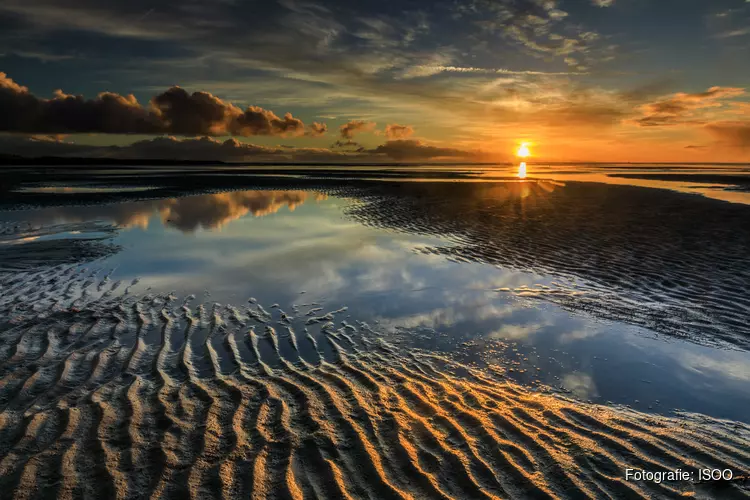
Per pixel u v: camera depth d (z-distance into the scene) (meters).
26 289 7.78
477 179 39.53
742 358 5.32
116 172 49.34
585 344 5.75
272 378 4.72
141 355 5.23
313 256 10.48
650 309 6.87
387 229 14.09
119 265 9.55
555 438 3.58
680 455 3.33
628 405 4.27
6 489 2.96
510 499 2.88
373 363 5.16
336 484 3.05
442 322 6.50
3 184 30.17
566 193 23.66
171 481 3.06
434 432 3.68
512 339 5.92
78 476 3.10
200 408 4.06
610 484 3.00
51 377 4.63
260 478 3.11
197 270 9.19
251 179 38.88
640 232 12.16
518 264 9.58
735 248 10.05
